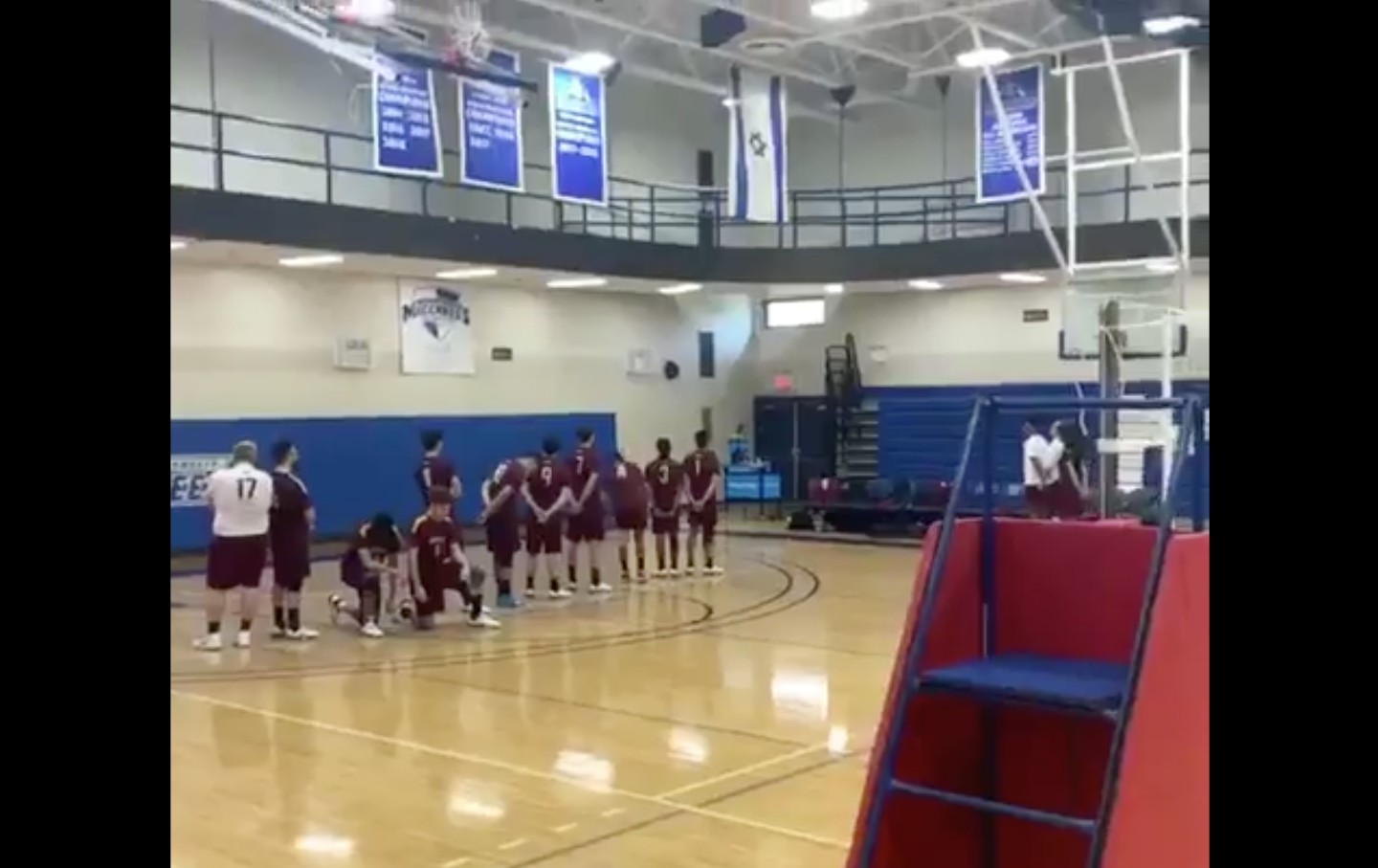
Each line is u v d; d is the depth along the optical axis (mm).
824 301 21922
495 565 13023
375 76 14375
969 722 4297
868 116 22812
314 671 9750
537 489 13422
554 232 17859
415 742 7539
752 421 23641
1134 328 9633
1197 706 3818
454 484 11758
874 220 20625
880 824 3939
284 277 17359
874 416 21766
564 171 15672
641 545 14836
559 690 8961
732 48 17562
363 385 18203
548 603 13188
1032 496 13344
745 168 17359
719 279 19641
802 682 9102
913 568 15625
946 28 18500
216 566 10641
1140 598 4125
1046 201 20359
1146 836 3596
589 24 18578
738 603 13031
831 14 13844
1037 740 4273
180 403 16250
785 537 19344
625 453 21672
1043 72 16375
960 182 19844
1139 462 10906
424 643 10914
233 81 17281
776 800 6289
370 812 6152
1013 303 20594
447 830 5863
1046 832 4242
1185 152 9547
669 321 22484
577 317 21141
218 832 5867
